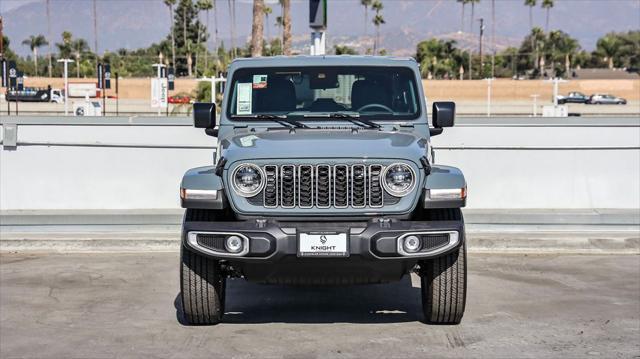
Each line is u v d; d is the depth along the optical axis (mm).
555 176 12578
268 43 122250
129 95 84438
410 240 6531
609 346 6738
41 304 8180
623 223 11648
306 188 6629
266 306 8164
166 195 12609
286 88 7922
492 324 7422
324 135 7285
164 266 10023
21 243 11031
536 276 9516
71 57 133375
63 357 6508
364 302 8320
